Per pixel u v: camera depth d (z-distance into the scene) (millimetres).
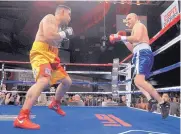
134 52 2787
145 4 11344
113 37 2637
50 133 1539
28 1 11016
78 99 5535
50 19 2051
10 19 11812
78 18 13648
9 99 5637
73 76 15547
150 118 2576
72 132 1591
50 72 1999
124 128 1803
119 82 5258
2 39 11773
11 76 11102
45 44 2059
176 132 1717
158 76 13500
